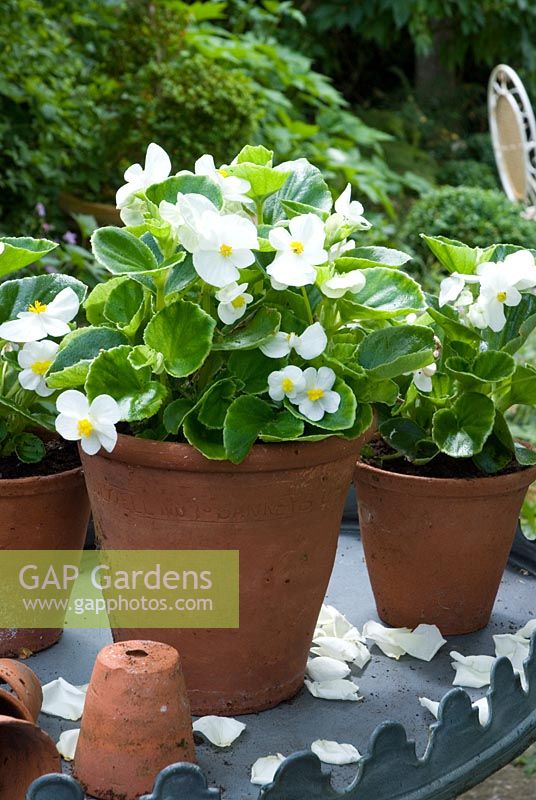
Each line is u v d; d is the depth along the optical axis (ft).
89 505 3.89
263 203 3.61
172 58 12.24
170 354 3.19
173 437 3.33
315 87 16.70
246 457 3.12
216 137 11.38
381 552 4.03
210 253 3.08
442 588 4.00
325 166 15.58
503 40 23.09
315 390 3.22
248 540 3.24
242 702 3.45
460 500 3.85
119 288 3.50
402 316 3.88
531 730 3.34
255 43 15.69
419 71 24.32
